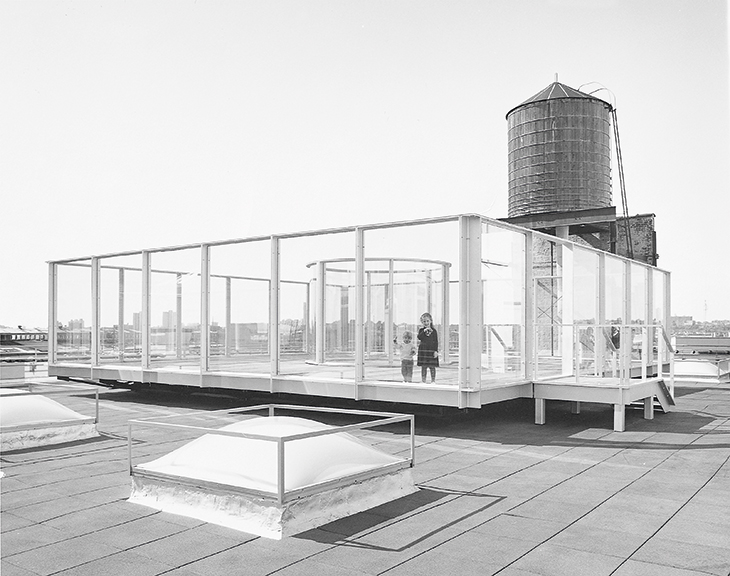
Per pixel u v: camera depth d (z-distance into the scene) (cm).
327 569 571
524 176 3159
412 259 1380
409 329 1386
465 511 749
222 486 700
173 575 560
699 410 1691
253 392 1953
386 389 1391
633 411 1666
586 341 1741
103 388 2273
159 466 784
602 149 3105
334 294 1506
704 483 895
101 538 654
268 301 1608
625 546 634
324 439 787
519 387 1416
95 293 2012
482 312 1298
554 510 756
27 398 1245
